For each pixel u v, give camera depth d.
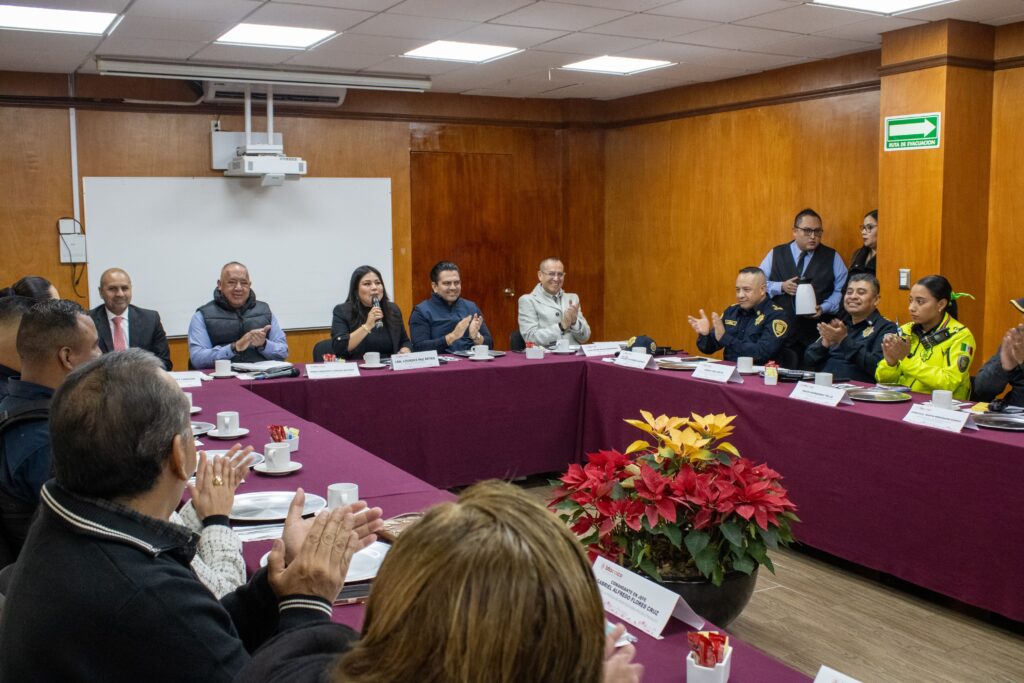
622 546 2.00
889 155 5.25
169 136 6.36
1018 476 2.75
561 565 0.64
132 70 5.60
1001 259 5.18
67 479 1.23
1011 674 2.67
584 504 2.00
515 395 4.56
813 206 6.21
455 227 7.53
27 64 5.69
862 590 3.31
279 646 0.87
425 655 0.62
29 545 1.23
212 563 1.54
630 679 0.95
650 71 6.43
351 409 4.20
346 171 7.00
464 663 0.61
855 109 5.88
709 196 6.98
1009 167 5.10
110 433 1.21
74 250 6.13
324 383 4.14
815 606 3.17
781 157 6.40
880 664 2.74
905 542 3.12
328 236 6.97
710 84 6.84
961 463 2.92
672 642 1.49
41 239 6.07
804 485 3.51
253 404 3.52
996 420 3.03
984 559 2.88
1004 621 3.03
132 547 1.20
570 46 5.54
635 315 7.77
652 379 4.26
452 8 4.52
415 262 7.39
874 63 5.71
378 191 7.13
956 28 4.92
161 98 6.29
